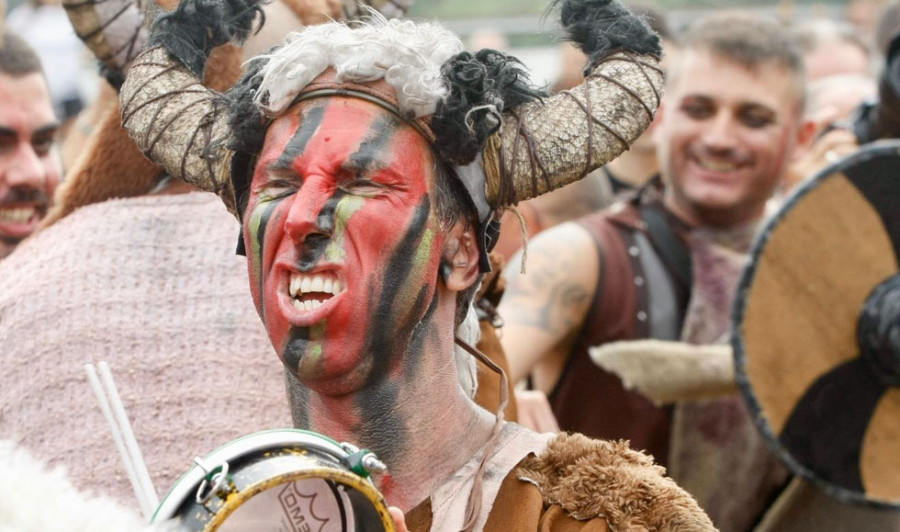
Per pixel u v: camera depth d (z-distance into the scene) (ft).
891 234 34.50
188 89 20.85
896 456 34.65
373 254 18.81
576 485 19.95
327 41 19.15
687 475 37.29
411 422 19.61
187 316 23.70
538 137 19.76
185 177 20.67
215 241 24.47
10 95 36.58
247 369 23.44
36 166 37.24
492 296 26.04
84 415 22.98
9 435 23.31
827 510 36.55
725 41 39.63
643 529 19.61
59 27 59.31
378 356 19.13
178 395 23.12
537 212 45.62
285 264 18.84
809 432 34.42
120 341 23.40
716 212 38.99
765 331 34.27
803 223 34.30
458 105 19.01
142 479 19.72
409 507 19.71
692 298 38.06
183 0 21.13
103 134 25.50
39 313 23.71
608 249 38.04
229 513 16.38
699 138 39.27
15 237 37.35
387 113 19.12
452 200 19.53
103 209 25.00
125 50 25.57
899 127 41.57
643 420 37.29
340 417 19.51
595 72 20.36
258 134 19.43
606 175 49.37
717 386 36.09
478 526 19.63
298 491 17.08
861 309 34.37
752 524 37.81
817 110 54.44
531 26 69.77
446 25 22.72
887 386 34.47
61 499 12.91
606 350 36.47
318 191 18.75
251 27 21.66
